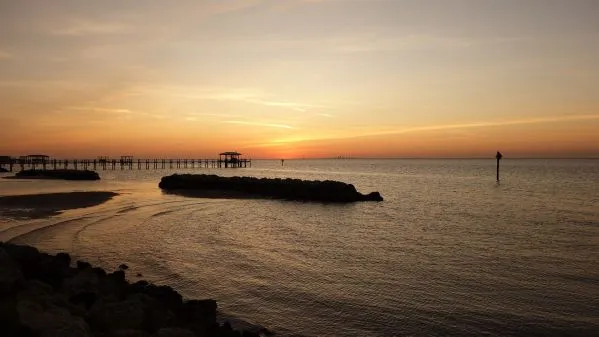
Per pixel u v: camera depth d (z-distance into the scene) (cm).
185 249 2084
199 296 1423
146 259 1872
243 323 1210
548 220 3219
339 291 1489
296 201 4556
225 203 4275
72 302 1071
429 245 2284
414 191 6012
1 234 2277
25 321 793
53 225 2586
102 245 2120
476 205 4253
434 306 1352
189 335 934
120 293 1225
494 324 1214
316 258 1964
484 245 2289
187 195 4934
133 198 4422
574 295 1462
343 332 1159
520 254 2072
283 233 2611
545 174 11406
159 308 1116
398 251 2133
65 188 5578
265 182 5209
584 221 3161
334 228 2836
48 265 1339
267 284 1556
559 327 1195
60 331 775
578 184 7325
